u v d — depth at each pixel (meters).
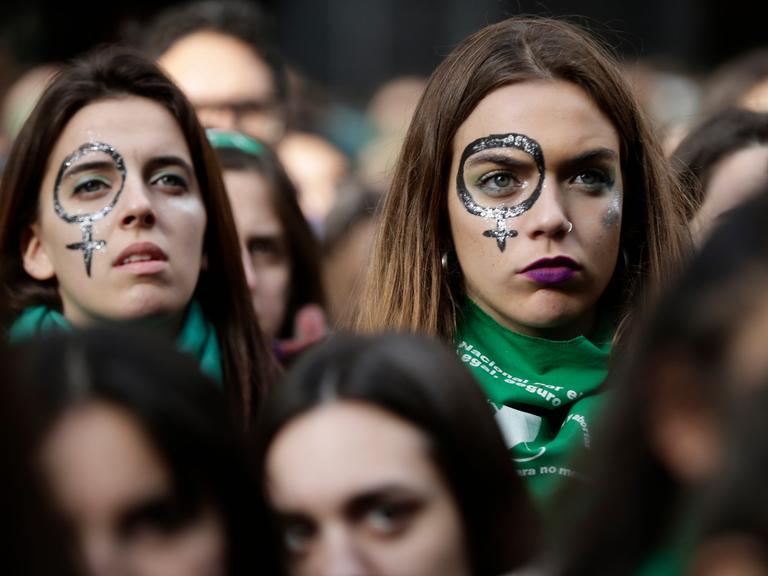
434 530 5.58
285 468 5.62
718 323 4.06
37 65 19.92
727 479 3.92
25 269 8.34
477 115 7.98
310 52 26.61
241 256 8.56
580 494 4.56
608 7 26.22
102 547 4.89
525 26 8.26
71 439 4.88
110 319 8.00
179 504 4.95
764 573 3.87
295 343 10.41
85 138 8.12
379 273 8.37
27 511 4.65
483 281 7.92
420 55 26.38
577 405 7.79
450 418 5.65
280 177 11.09
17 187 8.26
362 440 5.58
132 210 7.94
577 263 7.80
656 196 8.29
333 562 5.51
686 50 26.64
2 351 4.75
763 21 27.47
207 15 13.45
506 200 7.91
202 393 5.04
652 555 4.23
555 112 7.89
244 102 12.96
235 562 5.02
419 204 8.20
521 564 5.68
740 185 9.75
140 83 8.31
